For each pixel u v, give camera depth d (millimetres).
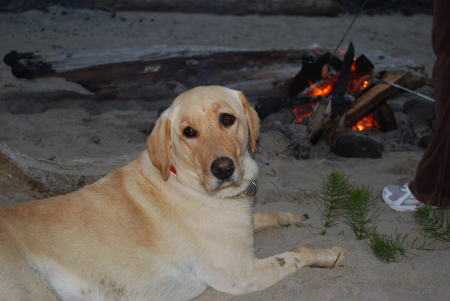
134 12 6602
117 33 5363
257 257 1703
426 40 5656
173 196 1594
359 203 1734
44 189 1894
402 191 1891
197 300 1596
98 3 6559
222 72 3357
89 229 1546
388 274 1593
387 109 2748
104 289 1530
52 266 1507
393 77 2699
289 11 6816
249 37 5473
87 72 3143
